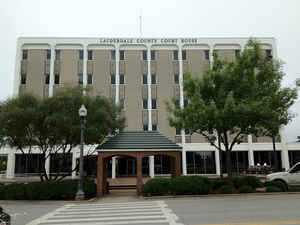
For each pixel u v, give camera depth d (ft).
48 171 118.21
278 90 62.18
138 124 129.08
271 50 136.87
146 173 124.06
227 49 136.26
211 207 40.34
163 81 133.59
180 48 135.85
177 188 56.80
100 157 63.10
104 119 63.00
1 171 131.64
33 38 134.10
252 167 115.34
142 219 32.45
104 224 30.12
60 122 56.80
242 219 30.58
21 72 131.95
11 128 59.57
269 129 61.77
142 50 136.26
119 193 69.67
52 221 32.91
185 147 125.80
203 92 62.03
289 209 36.81
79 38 135.13
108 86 131.95
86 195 59.57
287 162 126.11
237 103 57.77
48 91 130.41
